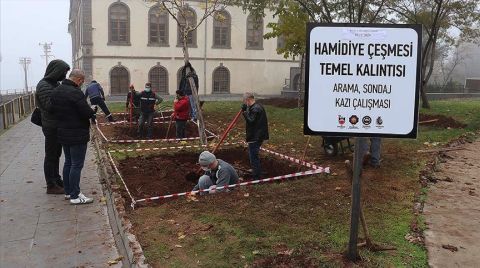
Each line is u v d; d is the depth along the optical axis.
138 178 8.16
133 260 4.41
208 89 40.97
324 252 4.39
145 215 5.75
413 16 18.80
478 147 10.43
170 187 7.70
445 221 5.35
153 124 15.14
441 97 33.72
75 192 6.63
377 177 7.25
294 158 9.12
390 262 4.16
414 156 8.95
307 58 3.74
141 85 38.56
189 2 37.97
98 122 16.44
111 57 37.44
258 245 4.62
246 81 42.38
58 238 5.42
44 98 6.46
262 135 7.82
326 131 3.79
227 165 6.93
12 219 6.05
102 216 6.18
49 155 7.10
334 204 5.89
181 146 11.09
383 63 3.69
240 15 41.09
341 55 3.71
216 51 40.81
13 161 9.93
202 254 4.49
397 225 5.13
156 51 38.62
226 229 5.11
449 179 7.27
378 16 19.56
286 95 40.41
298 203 5.97
